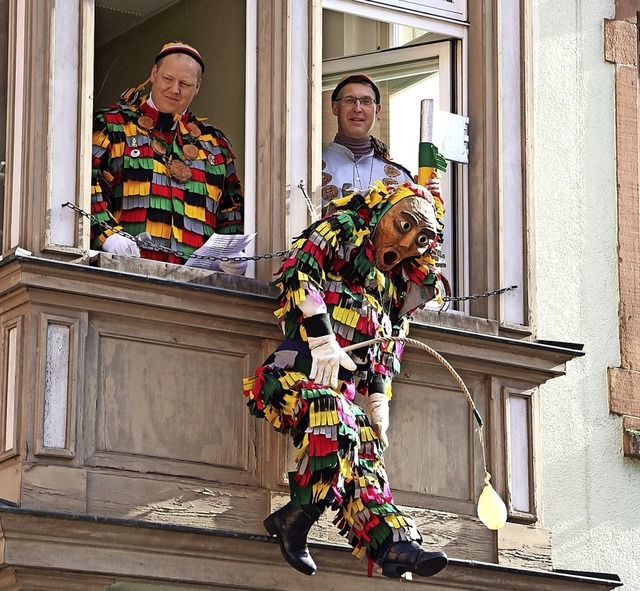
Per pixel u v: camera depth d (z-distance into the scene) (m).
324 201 15.38
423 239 13.47
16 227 13.59
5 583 12.88
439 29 16.05
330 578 13.98
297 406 13.08
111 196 14.59
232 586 13.53
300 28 14.91
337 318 13.44
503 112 15.91
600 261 17.25
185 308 13.77
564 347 15.59
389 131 16.56
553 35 17.48
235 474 13.95
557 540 16.45
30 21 13.80
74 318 13.44
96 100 17.70
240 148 15.71
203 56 16.36
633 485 16.92
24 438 13.12
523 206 15.80
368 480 13.31
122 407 13.59
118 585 13.44
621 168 17.53
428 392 14.93
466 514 14.93
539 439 15.40
